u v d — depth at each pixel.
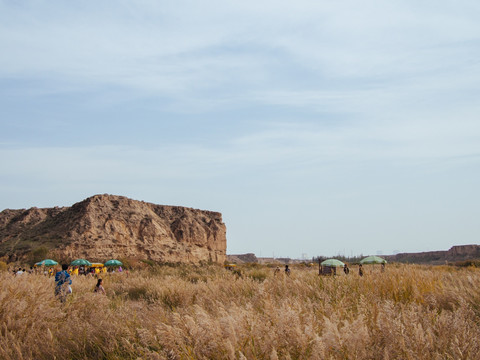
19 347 6.32
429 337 4.62
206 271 32.06
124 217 85.81
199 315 5.50
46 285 11.30
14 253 67.81
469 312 6.09
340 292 8.62
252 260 180.62
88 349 6.73
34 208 89.56
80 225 78.31
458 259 121.50
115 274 31.55
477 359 4.37
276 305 7.25
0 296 8.17
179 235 96.44
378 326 5.00
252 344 4.87
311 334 4.69
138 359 5.36
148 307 10.33
